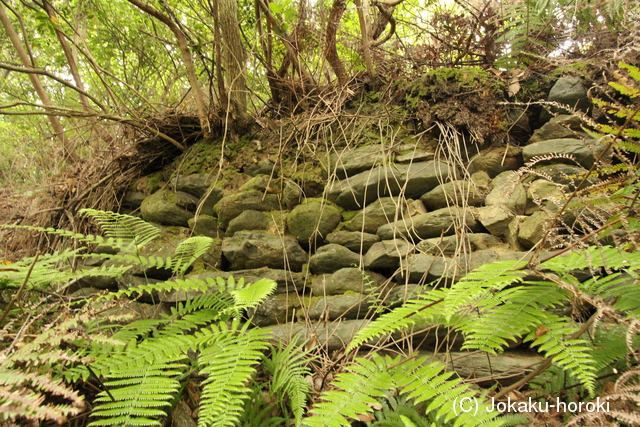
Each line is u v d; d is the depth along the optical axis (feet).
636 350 4.30
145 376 4.68
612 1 7.22
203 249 7.18
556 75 7.86
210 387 4.49
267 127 9.79
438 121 8.18
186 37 10.12
